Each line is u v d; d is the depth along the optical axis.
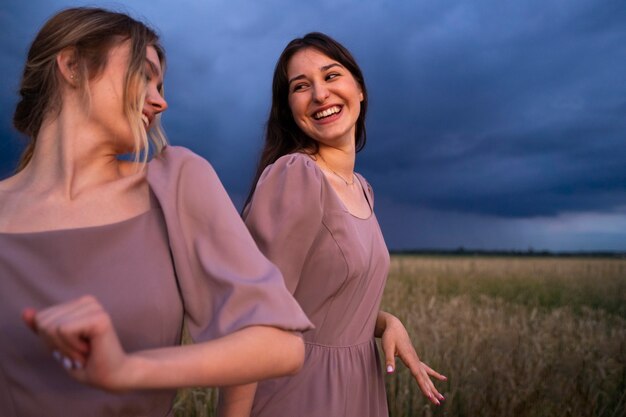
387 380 3.99
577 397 3.98
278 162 1.77
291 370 0.88
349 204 1.97
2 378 0.92
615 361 4.41
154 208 1.06
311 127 2.01
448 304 7.57
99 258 0.98
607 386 4.10
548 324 5.90
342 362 1.76
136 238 1.01
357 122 2.33
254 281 0.94
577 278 15.63
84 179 1.05
